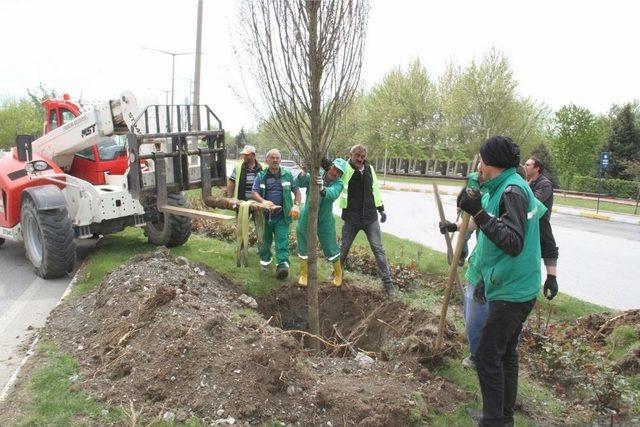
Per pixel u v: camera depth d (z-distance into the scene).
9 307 5.73
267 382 3.65
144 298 4.71
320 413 3.57
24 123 38.97
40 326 5.17
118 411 3.45
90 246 8.59
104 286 5.36
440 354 4.46
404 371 4.34
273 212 6.10
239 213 5.45
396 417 3.58
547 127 39.62
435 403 3.86
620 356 4.86
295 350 4.15
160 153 5.80
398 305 6.06
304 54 4.06
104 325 4.59
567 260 10.79
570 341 4.80
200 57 13.06
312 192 4.67
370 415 3.50
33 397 3.62
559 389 4.37
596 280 8.86
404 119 44.50
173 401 3.53
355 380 4.03
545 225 4.09
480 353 3.30
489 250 3.24
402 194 26.69
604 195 32.47
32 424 3.30
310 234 4.88
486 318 3.32
